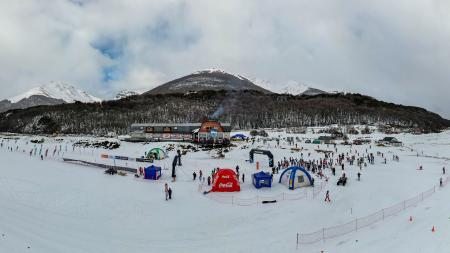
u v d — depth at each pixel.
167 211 29.72
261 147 79.62
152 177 45.41
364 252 17.91
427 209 26.08
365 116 192.88
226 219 27.70
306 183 40.81
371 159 61.34
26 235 17.61
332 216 27.78
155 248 20.42
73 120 172.88
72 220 24.33
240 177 48.34
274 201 33.50
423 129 160.38
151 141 92.19
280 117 188.50
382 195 33.78
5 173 38.34
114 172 47.88
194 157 70.19
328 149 81.75
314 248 20.19
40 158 61.38
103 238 21.09
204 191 38.12
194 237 23.02
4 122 191.62
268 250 20.33
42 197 29.47
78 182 39.06
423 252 16.38
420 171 50.91
